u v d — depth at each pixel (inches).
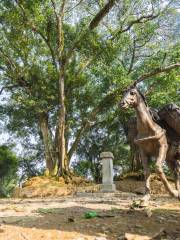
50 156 1009.5
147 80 987.9
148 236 274.1
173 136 359.3
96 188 789.9
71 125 1128.8
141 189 758.5
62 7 935.7
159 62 967.6
